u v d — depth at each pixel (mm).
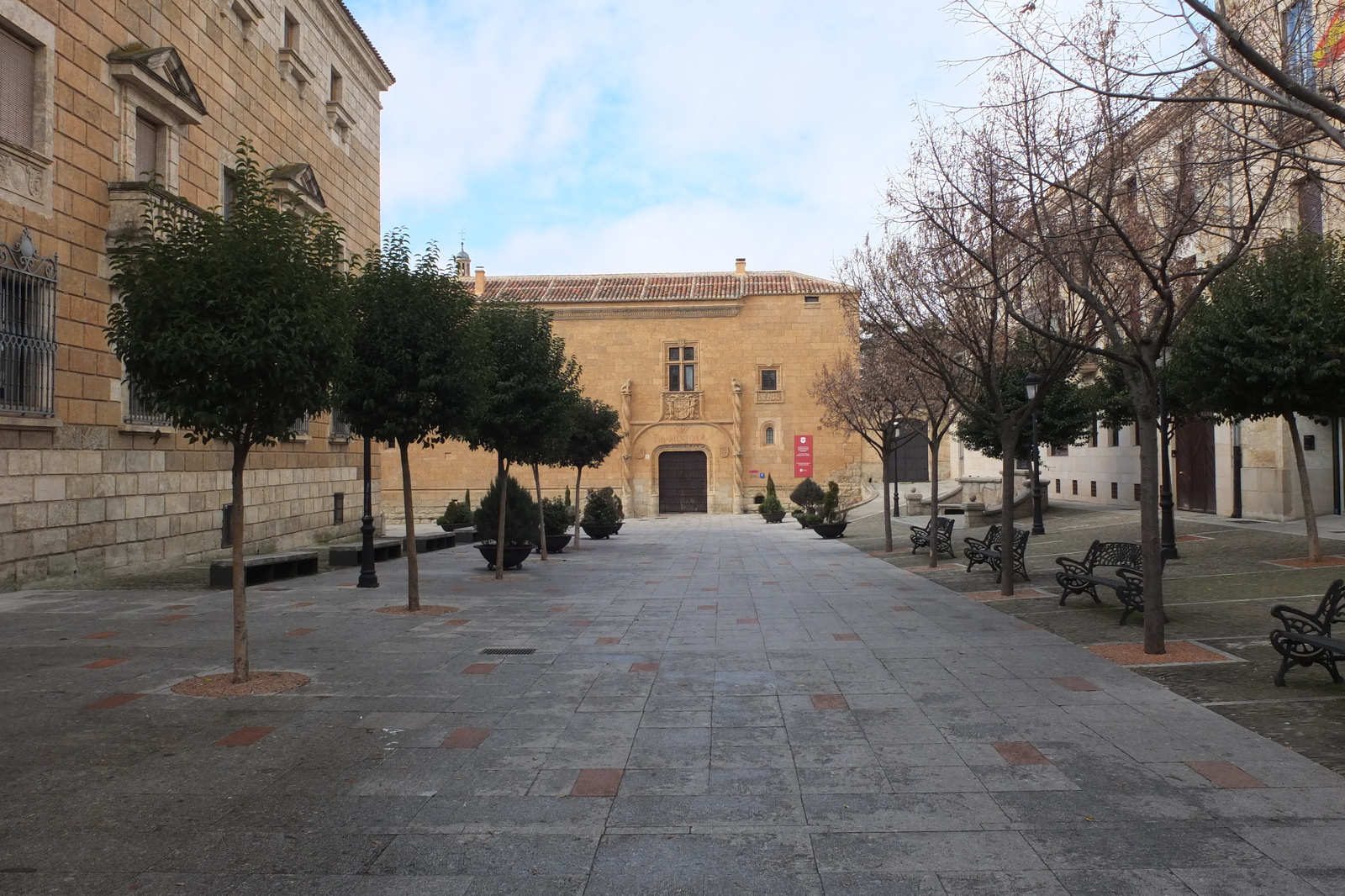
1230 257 8523
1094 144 9578
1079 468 32031
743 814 4672
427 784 5152
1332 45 8547
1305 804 4680
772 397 43438
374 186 29516
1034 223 10008
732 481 43250
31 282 13906
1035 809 4672
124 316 7414
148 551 16938
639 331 43906
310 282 7758
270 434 7895
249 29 21047
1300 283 13469
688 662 8531
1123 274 11961
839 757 5582
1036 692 7180
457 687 7559
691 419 43500
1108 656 8500
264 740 6035
